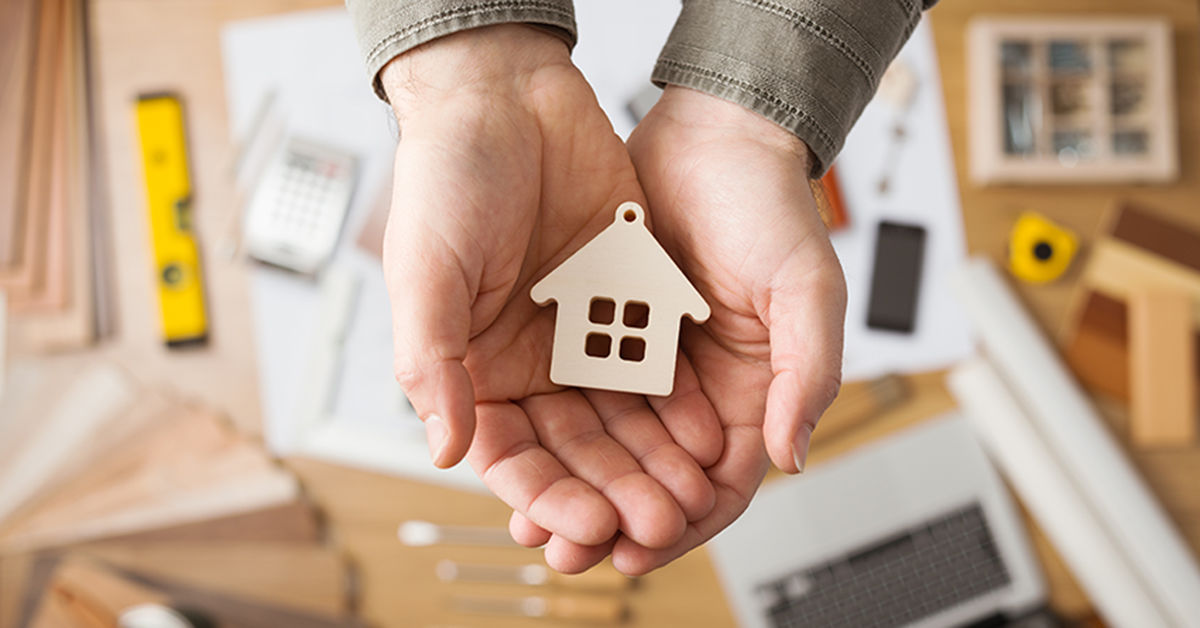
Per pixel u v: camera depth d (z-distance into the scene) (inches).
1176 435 39.4
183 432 40.5
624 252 20.7
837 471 39.5
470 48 21.1
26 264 41.3
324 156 41.4
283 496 39.7
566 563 18.4
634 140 23.1
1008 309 39.1
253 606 39.5
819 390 18.6
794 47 21.0
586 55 41.6
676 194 21.8
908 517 39.1
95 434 40.6
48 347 41.3
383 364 40.7
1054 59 40.5
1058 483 37.3
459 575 39.9
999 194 40.8
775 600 39.0
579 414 20.2
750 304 20.6
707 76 21.5
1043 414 38.4
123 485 40.2
